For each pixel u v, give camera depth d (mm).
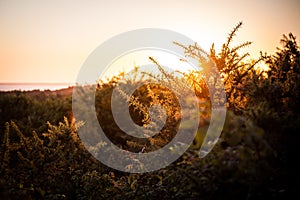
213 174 1814
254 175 1701
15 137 4738
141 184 2670
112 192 2912
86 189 2895
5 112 5996
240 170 1702
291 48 2660
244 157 1644
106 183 3021
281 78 2633
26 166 3025
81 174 3209
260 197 1773
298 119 1951
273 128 1890
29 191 2773
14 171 3037
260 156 1688
